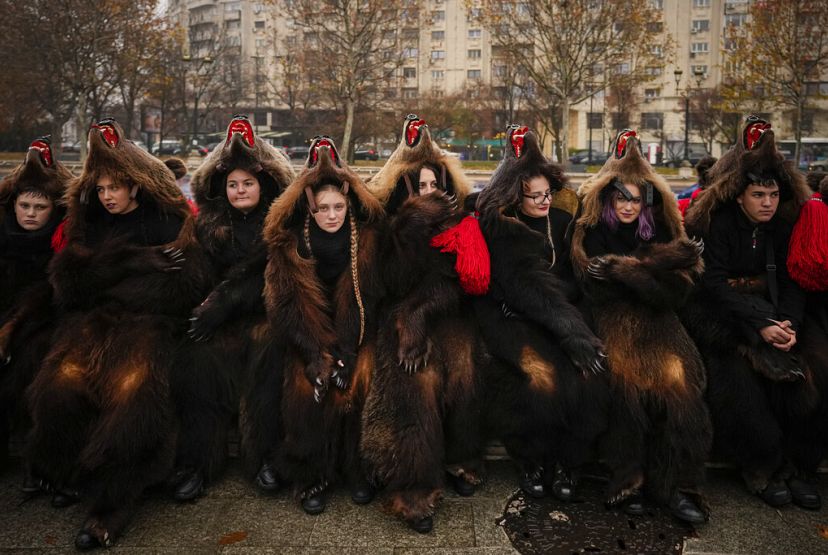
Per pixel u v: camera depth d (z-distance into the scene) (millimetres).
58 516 3332
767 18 25156
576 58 24938
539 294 3449
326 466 3354
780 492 3395
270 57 63219
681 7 56281
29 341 3631
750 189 3598
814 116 46062
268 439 3518
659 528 3201
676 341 3467
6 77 27531
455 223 3490
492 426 3533
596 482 3660
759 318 3428
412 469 3186
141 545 3066
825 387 3412
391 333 3445
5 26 26578
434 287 3467
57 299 3586
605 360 3447
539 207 3646
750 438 3428
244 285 3553
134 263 3469
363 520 3281
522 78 41750
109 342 3354
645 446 3371
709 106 44062
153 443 3229
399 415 3271
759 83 28500
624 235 3717
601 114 54375
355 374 3459
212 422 3514
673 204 3648
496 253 3559
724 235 3721
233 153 3691
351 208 3547
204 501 3449
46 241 3873
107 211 3715
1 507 3418
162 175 3703
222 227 3736
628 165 3645
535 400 3371
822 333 3654
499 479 3686
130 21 27812
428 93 52812
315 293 3422
